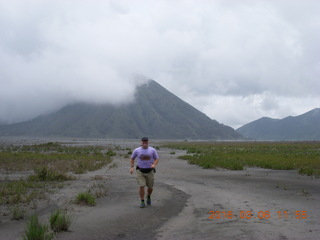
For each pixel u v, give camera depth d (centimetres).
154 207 737
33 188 1002
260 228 553
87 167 1623
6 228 563
